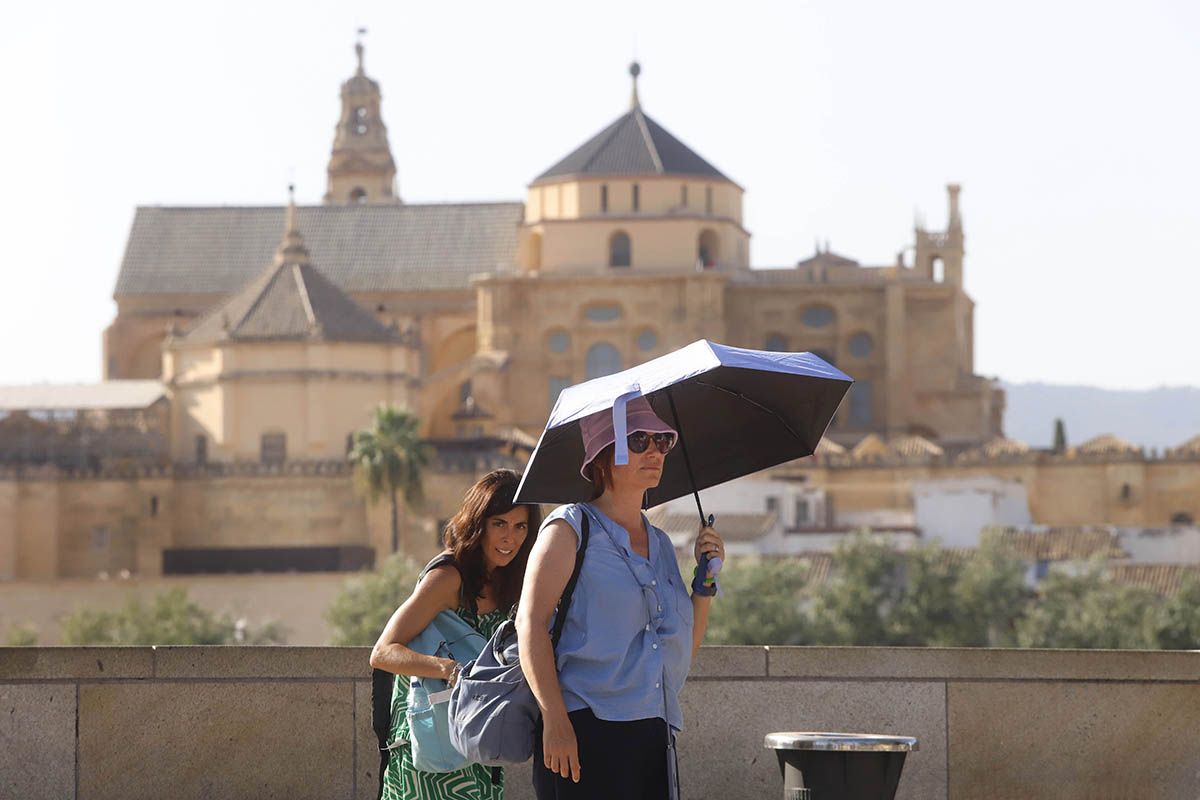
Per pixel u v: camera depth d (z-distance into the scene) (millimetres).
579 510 13977
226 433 184625
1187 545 167875
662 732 13891
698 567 14969
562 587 13781
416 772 14742
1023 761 19312
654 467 14133
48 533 179000
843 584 132375
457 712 14180
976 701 19312
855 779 15570
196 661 18750
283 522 179875
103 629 141500
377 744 18828
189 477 181125
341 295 192375
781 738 15859
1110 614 128375
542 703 13539
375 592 142750
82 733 18594
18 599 158125
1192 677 19438
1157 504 192875
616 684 13734
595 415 14203
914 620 130875
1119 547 159625
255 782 18750
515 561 15133
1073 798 19328
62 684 18594
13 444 186500
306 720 18812
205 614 144500
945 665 19328
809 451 15477
